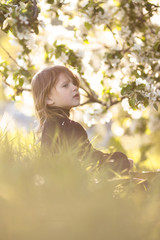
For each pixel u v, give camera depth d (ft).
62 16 9.85
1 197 4.07
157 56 9.83
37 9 8.68
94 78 10.32
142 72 9.65
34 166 5.05
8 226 3.68
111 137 16.15
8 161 5.98
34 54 10.09
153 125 16.24
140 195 5.32
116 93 11.10
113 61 9.93
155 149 16.62
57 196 4.33
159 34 10.44
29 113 14.96
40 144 7.55
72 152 6.14
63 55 9.60
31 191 4.41
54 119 7.70
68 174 4.76
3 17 8.70
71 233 3.71
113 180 5.51
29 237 3.64
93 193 4.50
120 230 3.89
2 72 10.33
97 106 11.35
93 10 9.50
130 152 15.90
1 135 7.58
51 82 8.00
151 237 3.91
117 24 10.30
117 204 4.50
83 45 9.95
